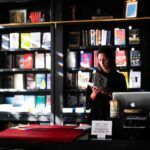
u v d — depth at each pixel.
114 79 3.94
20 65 5.60
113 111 2.38
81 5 5.61
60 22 5.16
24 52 5.73
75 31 5.52
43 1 5.60
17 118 5.32
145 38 5.07
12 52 5.78
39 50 5.53
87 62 5.32
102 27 5.45
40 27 5.59
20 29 5.73
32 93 5.72
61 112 5.16
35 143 2.00
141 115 2.27
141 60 5.09
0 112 5.38
